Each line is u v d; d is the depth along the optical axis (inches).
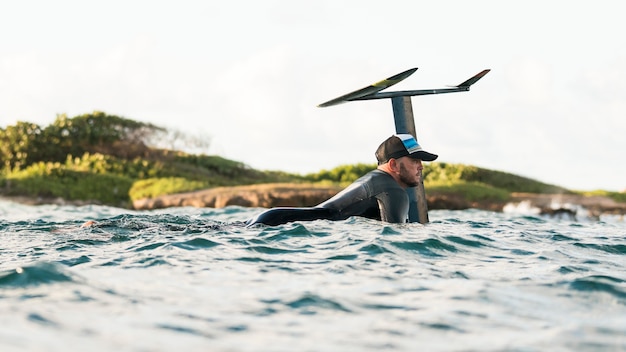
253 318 146.1
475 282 188.4
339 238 262.4
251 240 258.4
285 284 181.8
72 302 153.6
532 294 173.6
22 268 179.5
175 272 196.1
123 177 1167.0
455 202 884.0
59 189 1067.9
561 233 315.9
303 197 868.6
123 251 235.9
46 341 122.0
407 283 185.6
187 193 1004.6
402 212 320.8
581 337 135.2
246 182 1323.8
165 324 139.0
